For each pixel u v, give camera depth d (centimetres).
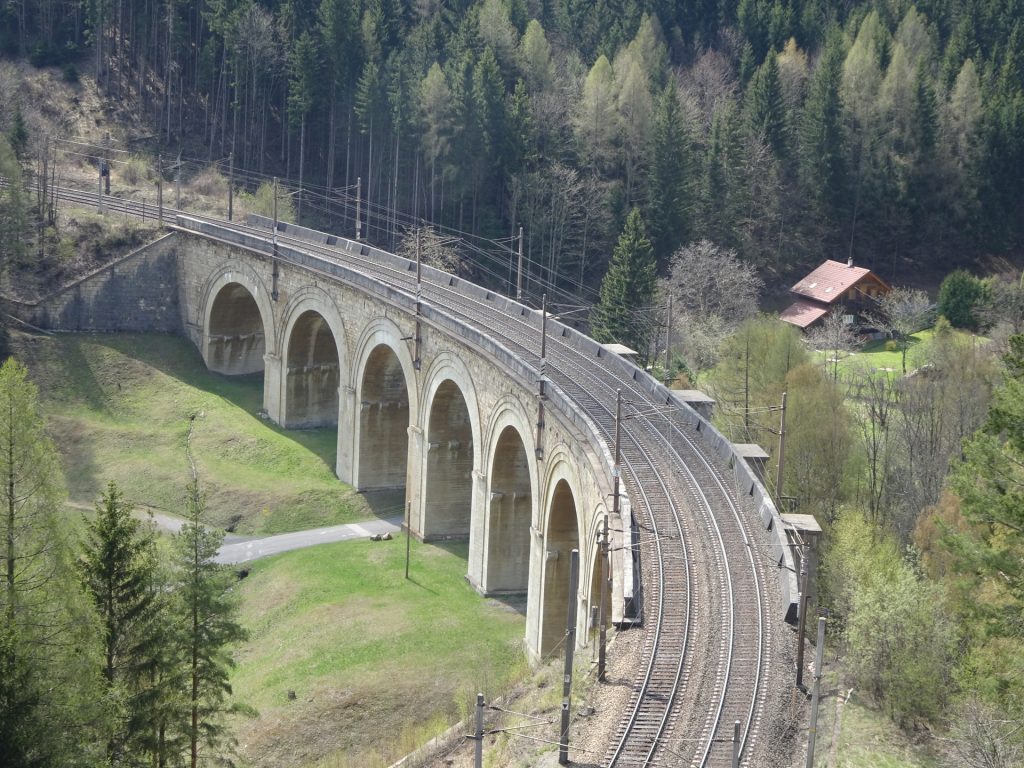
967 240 18362
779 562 6738
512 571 9650
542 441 8488
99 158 17350
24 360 13275
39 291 13900
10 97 18075
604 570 5975
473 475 9794
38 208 14788
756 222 17650
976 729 5316
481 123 16662
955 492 5969
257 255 12975
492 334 10431
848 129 18475
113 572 6084
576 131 17462
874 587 6322
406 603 9412
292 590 9781
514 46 19025
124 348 13938
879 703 5838
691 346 13612
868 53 18775
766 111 17962
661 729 5428
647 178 17112
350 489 11694
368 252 13612
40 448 5734
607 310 13488
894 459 10644
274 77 18950
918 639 5884
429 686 8200
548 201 16750
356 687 8175
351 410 11694
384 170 17625
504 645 8788
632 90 17600
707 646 6084
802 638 5856
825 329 15412
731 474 8012
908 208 18225
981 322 15400
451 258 15912
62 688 5144
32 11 19962
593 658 6212
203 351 14125
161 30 19538
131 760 5894
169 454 12212
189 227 14475
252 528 11138
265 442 12438
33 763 4894
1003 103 18875
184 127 19025
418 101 17025
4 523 5597
